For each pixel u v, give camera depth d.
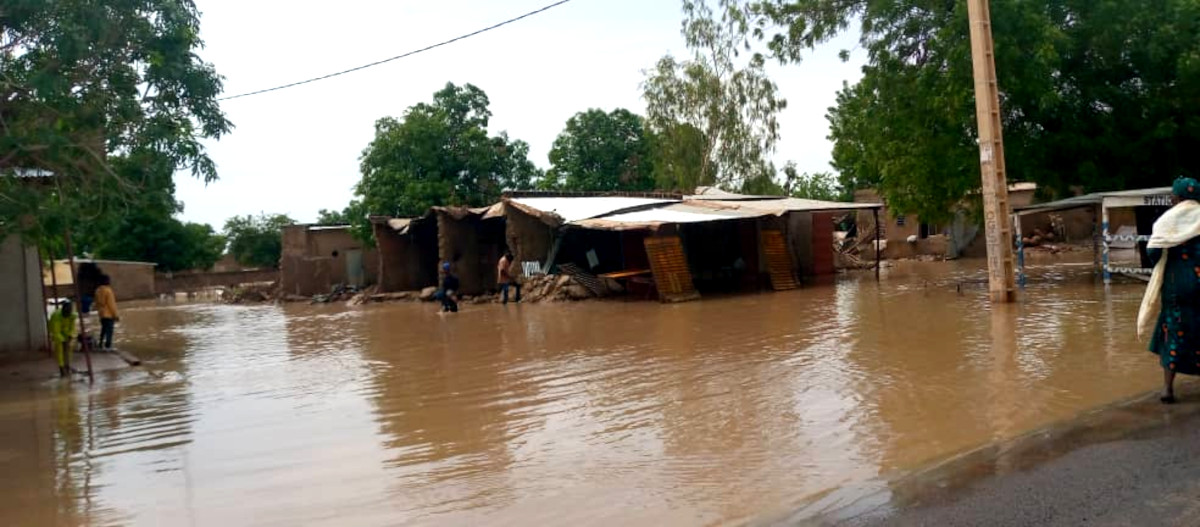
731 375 10.35
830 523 4.90
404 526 5.46
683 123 47.12
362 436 8.27
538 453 7.19
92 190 12.55
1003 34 19.48
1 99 12.12
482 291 29.34
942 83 20.81
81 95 12.33
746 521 5.11
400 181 37.28
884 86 22.34
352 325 21.89
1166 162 21.38
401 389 10.94
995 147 16.31
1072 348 10.52
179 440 8.57
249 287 40.84
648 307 21.06
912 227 42.06
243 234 63.81
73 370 14.34
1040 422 7.00
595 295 24.45
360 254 39.16
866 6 22.78
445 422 8.70
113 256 51.66
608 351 13.29
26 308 16.64
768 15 23.86
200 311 33.75
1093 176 20.83
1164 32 19.45
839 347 12.12
